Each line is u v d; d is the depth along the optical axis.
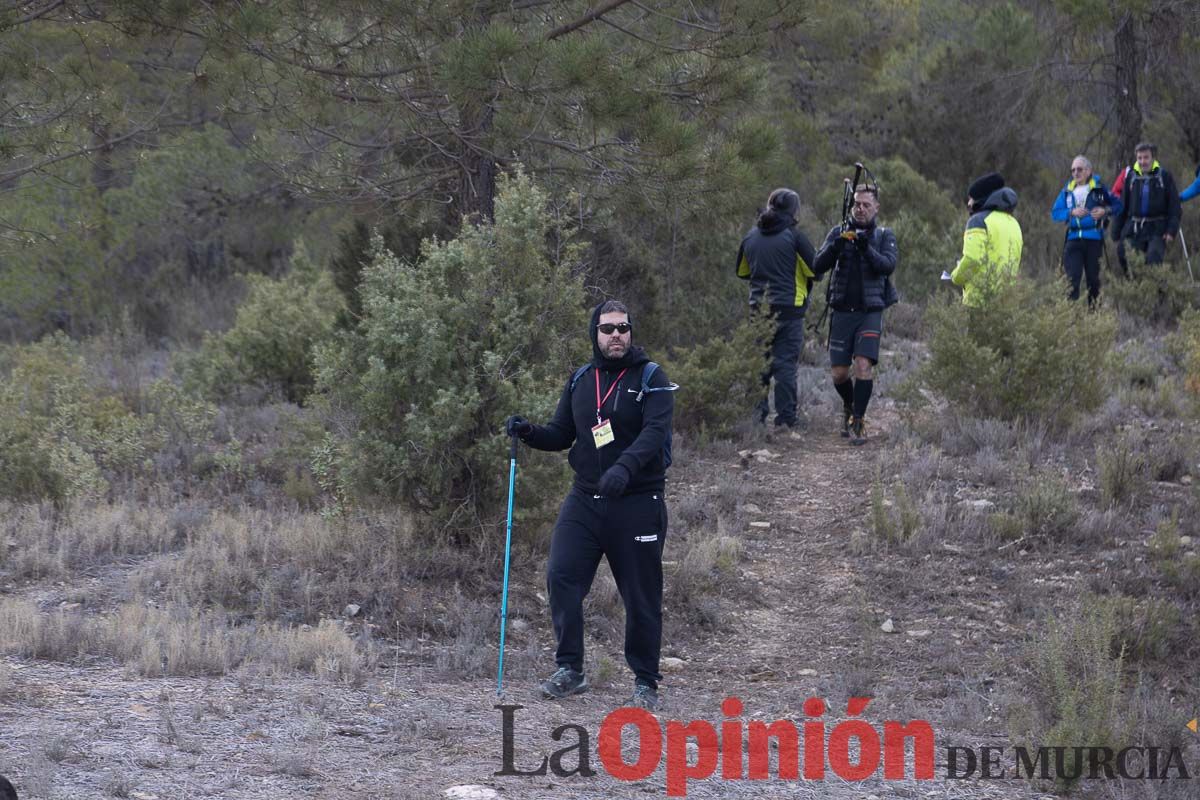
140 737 18.94
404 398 30.70
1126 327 55.22
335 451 31.95
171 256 69.12
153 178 64.56
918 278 63.56
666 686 26.00
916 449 40.25
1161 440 39.28
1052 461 38.34
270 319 50.28
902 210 66.81
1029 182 76.12
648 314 46.28
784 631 29.62
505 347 30.61
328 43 38.47
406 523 31.17
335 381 31.44
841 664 27.50
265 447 42.25
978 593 30.75
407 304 30.55
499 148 39.34
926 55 80.12
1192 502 34.56
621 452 22.95
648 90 36.81
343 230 47.06
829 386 49.66
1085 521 33.19
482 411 30.72
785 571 32.88
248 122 63.28
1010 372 41.66
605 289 44.16
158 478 38.22
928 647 28.16
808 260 43.03
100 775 17.02
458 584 29.42
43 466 35.75
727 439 43.25
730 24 37.34
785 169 62.03
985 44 76.75
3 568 29.88
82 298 63.78
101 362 56.16
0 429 36.50
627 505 23.06
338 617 27.62
